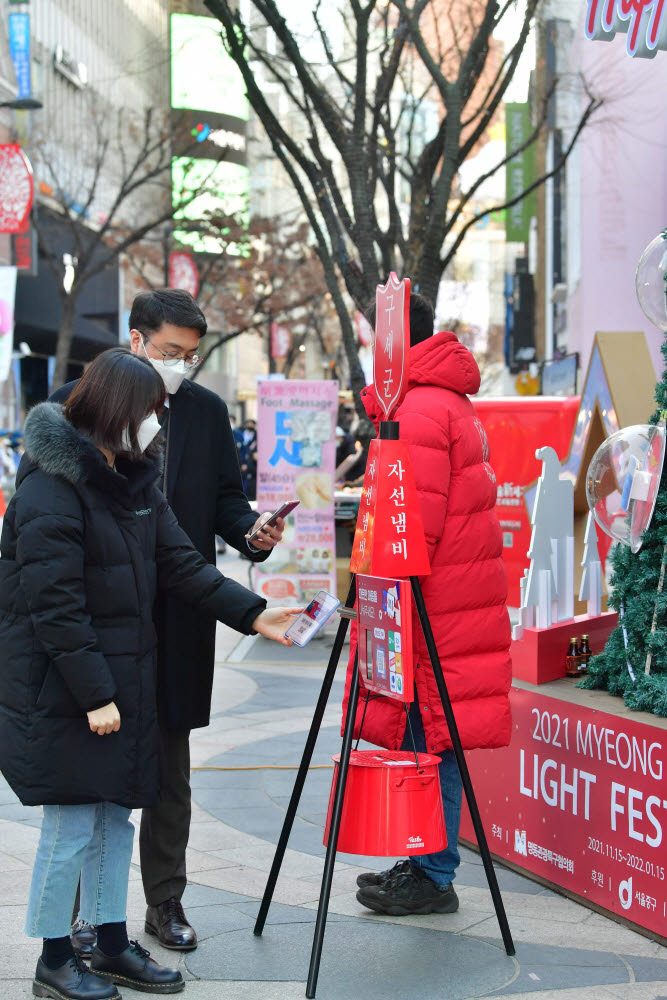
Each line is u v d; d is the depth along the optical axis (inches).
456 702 138.6
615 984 123.6
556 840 153.4
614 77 533.3
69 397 119.7
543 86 623.5
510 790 163.5
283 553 390.3
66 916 117.1
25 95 1088.8
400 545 128.5
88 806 117.3
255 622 124.0
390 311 130.3
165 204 1464.1
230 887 155.0
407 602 122.9
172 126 909.8
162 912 135.2
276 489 388.8
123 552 116.4
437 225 397.1
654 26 232.8
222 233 991.0
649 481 145.1
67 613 110.4
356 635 132.9
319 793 203.9
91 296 1483.8
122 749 115.2
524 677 163.3
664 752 133.5
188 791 137.5
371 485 131.0
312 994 119.1
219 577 126.6
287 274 1146.7
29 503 112.2
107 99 1429.6
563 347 872.3
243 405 1918.1
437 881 146.1
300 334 1588.3
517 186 799.7
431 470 134.5
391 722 140.3
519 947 134.0
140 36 1392.7
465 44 530.0
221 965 128.6
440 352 139.9
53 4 1337.4
